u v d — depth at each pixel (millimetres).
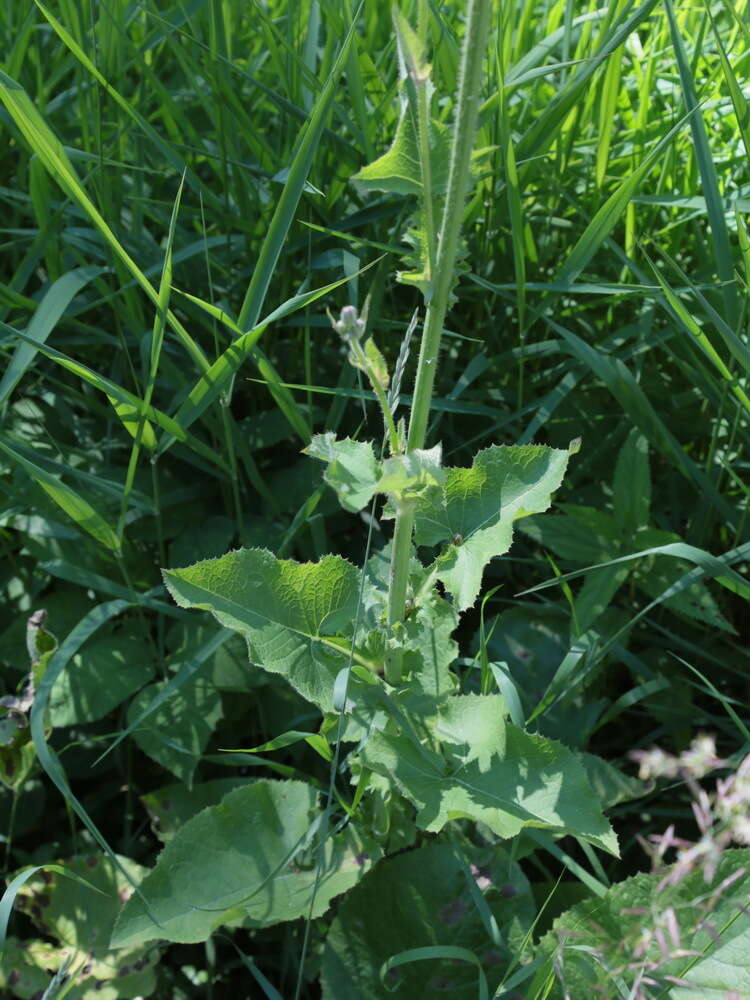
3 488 725
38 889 663
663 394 837
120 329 749
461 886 601
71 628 741
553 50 908
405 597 525
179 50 789
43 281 866
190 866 595
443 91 807
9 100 557
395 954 589
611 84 774
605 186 852
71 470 683
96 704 685
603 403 850
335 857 600
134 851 735
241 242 813
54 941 688
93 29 735
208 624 713
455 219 409
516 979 519
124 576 717
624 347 863
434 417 825
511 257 851
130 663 711
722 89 823
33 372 832
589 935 490
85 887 666
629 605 763
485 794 511
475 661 658
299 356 839
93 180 766
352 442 473
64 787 572
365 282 817
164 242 874
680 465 730
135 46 855
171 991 681
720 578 608
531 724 690
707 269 813
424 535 519
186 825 604
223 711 731
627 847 678
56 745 755
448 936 590
